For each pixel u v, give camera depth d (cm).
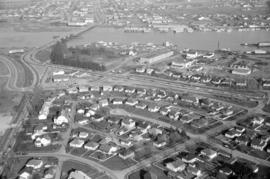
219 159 13075
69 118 16875
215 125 15938
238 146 14038
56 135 15012
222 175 11856
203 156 13225
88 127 15912
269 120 16212
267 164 12775
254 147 13988
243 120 16362
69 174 12000
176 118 16650
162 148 13900
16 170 12462
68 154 13538
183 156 13100
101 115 16950
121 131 15162
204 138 14712
